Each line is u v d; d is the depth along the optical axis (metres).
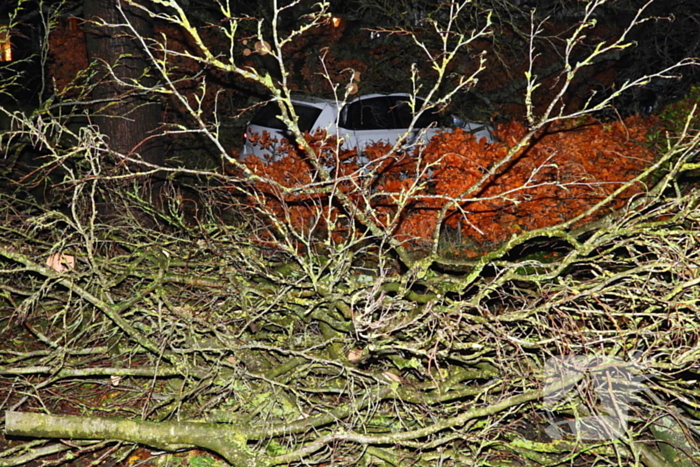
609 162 6.94
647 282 3.86
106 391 4.82
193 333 4.35
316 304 4.43
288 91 3.74
